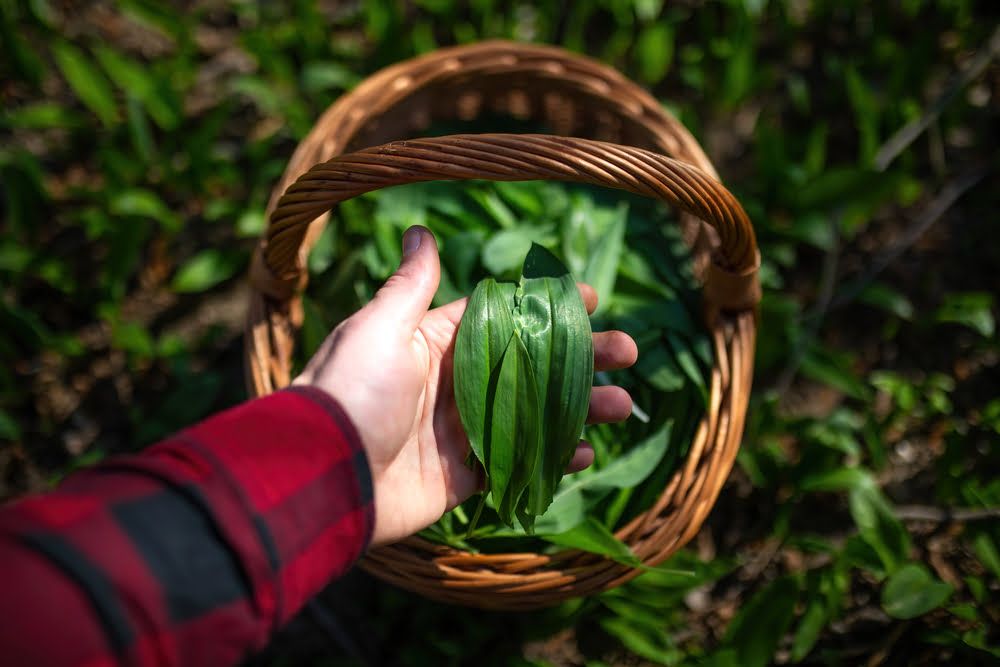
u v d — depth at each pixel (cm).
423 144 35
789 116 62
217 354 56
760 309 51
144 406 55
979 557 48
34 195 53
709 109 62
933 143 59
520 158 35
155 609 25
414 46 59
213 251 57
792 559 52
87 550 25
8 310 51
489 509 44
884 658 49
